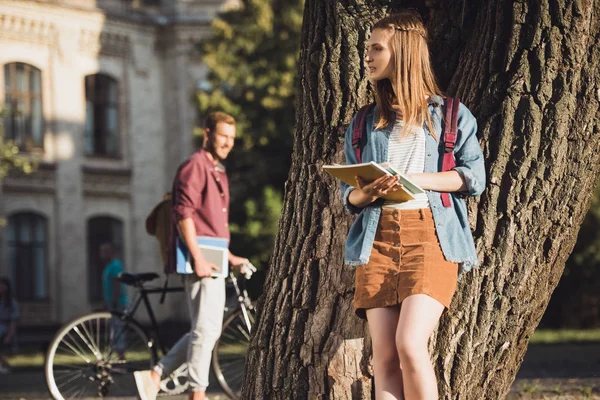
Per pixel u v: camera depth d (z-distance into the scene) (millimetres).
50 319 30547
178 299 8555
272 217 24172
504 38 4648
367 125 4492
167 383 7863
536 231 4555
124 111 33000
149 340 8406
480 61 4699
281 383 4707
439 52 4980
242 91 26047
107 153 32688
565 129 4547
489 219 4520
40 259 30609
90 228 32062
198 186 7098
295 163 4953
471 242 4332
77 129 31781
